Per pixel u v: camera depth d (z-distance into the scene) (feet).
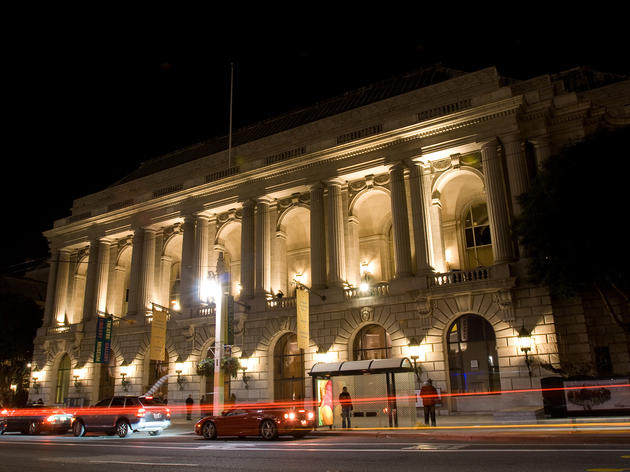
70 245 170.91
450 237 124.57
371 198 127.75
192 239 143.54
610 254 77.25
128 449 58.85
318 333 114.73
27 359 180.55
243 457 47.70
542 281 87.92
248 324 124.88
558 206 80.48
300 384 118.42
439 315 102.47
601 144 80.79
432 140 111.96
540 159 102.17
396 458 43.14
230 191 138.31
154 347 126.82
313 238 122.11
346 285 117.70
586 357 90.84
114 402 85.40
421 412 99.35
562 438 54.19
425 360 101.65
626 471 32.86
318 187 124.77
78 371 153.38
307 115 154.20
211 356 131.75
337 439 66.90
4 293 183.32
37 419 93.91
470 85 115.65
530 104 104.58
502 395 93.35
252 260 130.72
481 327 100.12
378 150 118.01
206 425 74.43
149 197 155.12
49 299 169.17
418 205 110.63
